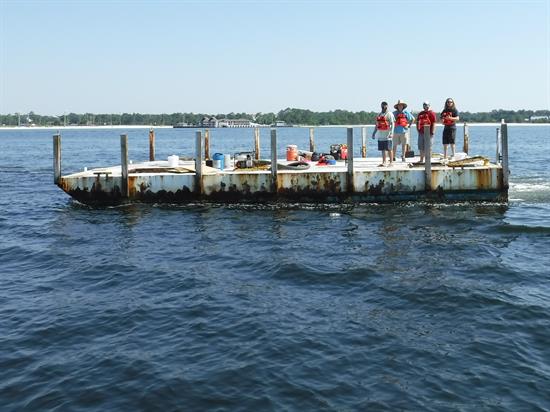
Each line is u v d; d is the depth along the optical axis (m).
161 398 6.46
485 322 8.53
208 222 16.34
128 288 10.45
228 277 11.05
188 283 10.66
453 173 17.70
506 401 6.30
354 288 10.29
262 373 6.99
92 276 11.27
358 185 17.92
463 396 6.43
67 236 15.01
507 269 11.24
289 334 8.16
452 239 13.93
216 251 13.13
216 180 18.25
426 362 7.25
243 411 6.17
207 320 8.76
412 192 17.89
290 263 11.84
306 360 7.34
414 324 8.52
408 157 22.12
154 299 9.79
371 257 12.37
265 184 18.12
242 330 8.34
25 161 44.88
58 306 9.50
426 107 18.84
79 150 63.41
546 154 43.03
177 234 14.93
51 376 7.01
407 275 10.97
